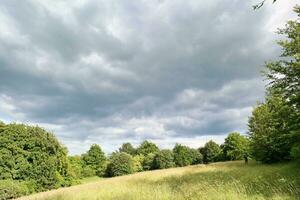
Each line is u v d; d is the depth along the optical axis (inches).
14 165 1731.1
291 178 595.2
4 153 1716.3
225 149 2306.8
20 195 1610.5
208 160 3577.8
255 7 223.8
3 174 1691.7
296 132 746.2
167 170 1850.4
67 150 2043.6
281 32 791.7
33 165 1787.6
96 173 3336.6
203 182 680.4
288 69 767.1
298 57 735.7
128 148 5383.9
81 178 3009.4
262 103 1342.3
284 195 431.5
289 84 773.3
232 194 449.1
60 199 750.5
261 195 442.0
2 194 1549.0
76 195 752.3
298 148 765.9
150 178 1253.1
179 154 3607.3
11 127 1763.0
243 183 605.6
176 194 551.5
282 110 790.5
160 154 3464.6
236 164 1633.9
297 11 769.6
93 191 807.7
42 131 1884.8
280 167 925.2
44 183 1801.2
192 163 3629.4
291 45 757.9
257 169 1007.6
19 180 1722.4
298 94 742.5
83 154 3440.0
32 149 1811.0
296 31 772.0
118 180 1386.6
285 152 1230.3
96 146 3417.8
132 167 3208.7
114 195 642.8
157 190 597.3
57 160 1915.6
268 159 1298.0
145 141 4613.7
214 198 458.6
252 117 1342.3
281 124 940.6
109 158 3427.7
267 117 1279.5
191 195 519.2
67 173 2001.7
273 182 581.6
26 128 1840.6
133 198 557.9
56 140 1948.8
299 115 753.6
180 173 1405.0
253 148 1336.1
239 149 1964.8
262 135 1284.4
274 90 807.7
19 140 1772.9
